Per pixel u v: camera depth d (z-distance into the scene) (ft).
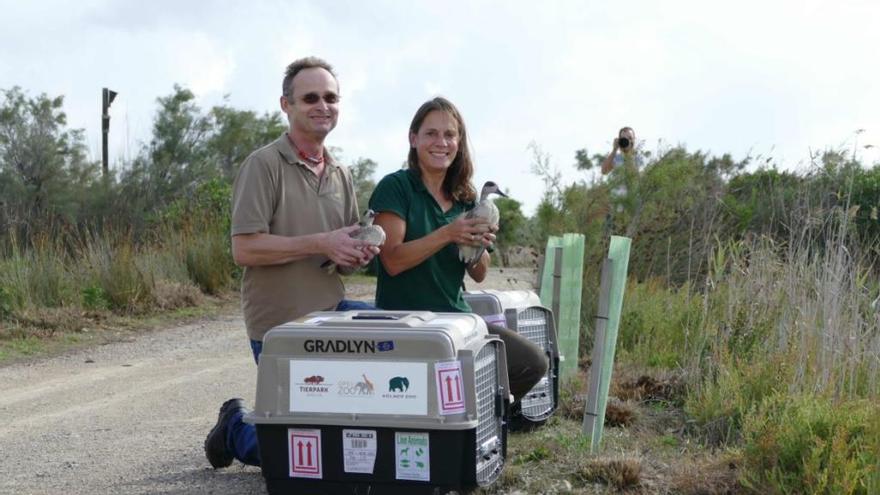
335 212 18.15
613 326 18.66
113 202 70.95
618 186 36.24
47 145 75.05
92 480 18.17
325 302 17.56
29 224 52.21
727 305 25.12
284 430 14.30
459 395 13.80
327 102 17.69
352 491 14.20
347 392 13.99
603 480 16.79
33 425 23.47
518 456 18.10
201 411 24.67
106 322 42.29
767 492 15.58
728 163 40.70
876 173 36.45
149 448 20.61
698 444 19.36
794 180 37.76
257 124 94.79
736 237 36.65
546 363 17.94
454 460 13.83
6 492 17.56
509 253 64.69
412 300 17.38
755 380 20.39
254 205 16.97
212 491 17.16
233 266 54.03
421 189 17.48
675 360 26.14
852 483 14.64
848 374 20.47
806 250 24.47
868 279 26.13
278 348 14.23
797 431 16.35
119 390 28.14
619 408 21.17
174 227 60.18
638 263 35.14
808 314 21.95
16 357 34.60
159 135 84.28
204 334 40.73
